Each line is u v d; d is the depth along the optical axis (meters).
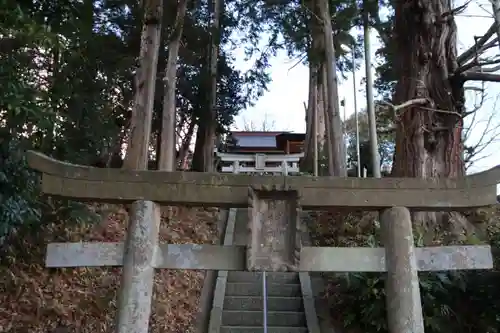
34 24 4.68
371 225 8.39
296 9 13.48
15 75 4.77
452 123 8.13
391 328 3.70
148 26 9.85
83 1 6.84
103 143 7.82
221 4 15.88
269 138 25.17
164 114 11.10
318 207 3.94
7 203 5.02
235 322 6.42
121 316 3.60
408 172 8.16
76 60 6.66
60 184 3.85
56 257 3.77
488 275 5.80
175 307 6.68
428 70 8.36
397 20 9.05
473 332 5.71
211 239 9.14
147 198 3.86
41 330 5.69
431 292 5.84
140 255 3.73
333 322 6.29
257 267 3.69
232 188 3.87
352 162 20.08
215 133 17.30
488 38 7.31
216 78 16.38
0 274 6.26
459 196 3.92
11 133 5.03
